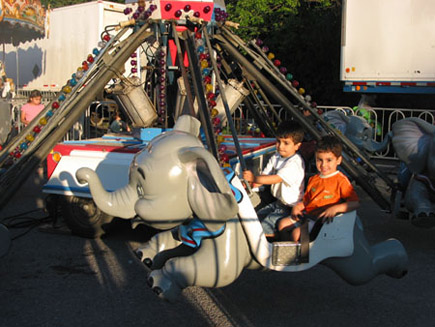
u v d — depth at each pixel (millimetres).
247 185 4020
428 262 5559
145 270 5293
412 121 5699
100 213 6223
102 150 6145
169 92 7320
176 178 3408
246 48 6730
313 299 4582
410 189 5773
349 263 3971
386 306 4441
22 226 6883
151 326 4062
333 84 15867
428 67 11406
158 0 6594
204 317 4223
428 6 11195
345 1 12273
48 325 4082
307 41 16047
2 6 12953
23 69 20391
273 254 3756
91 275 5152
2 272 5238
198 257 3652
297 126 4352
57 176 6238
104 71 6035
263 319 4184
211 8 6770
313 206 4027
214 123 4859
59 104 5664
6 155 5328
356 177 5793
